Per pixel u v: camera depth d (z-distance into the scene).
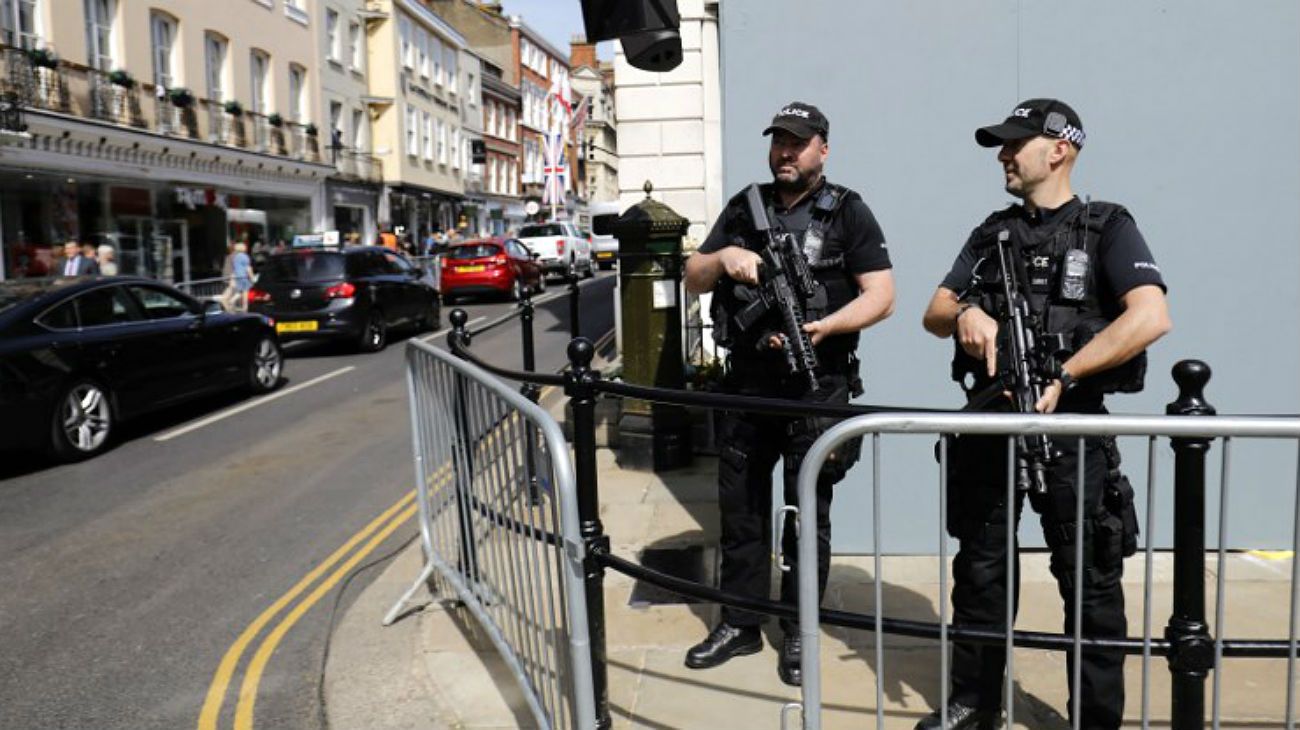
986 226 2.89
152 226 21.41
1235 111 4.28
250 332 10.72
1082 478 2.19
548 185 36.69
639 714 3.29
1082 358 2.55
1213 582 4.09
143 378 8.70
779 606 2.41
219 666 4.05
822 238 3.38
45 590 4.98
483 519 3.51
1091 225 2.68
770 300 3.32
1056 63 4.34
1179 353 4.36
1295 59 4.24
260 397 10.79
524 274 23.30
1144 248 2.62
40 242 17.94
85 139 18.66
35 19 18.00
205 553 5.53
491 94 48.88
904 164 4.46
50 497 6.82
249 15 25.91
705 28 10.59
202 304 9.99
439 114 40.62
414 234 38.16
